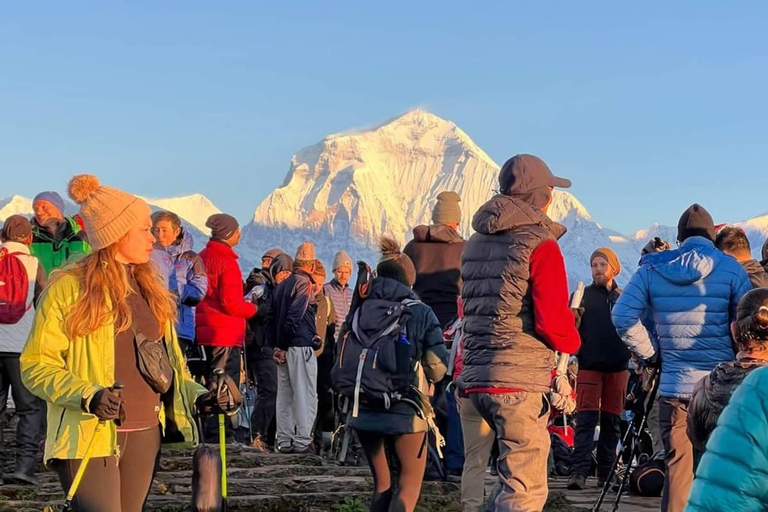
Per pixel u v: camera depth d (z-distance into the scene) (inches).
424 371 258.1
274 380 444.1
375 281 260.8
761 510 107.0
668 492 257.1
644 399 286.7
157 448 183.8
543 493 224.2
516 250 221.8
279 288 428.5
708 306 255.3
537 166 231.9
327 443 461.1
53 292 177.8
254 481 331.9
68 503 172.4
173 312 189.9
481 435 276.4
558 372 230.5
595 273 391.2
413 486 254.8
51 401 171.5
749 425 108.2
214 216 420.5
